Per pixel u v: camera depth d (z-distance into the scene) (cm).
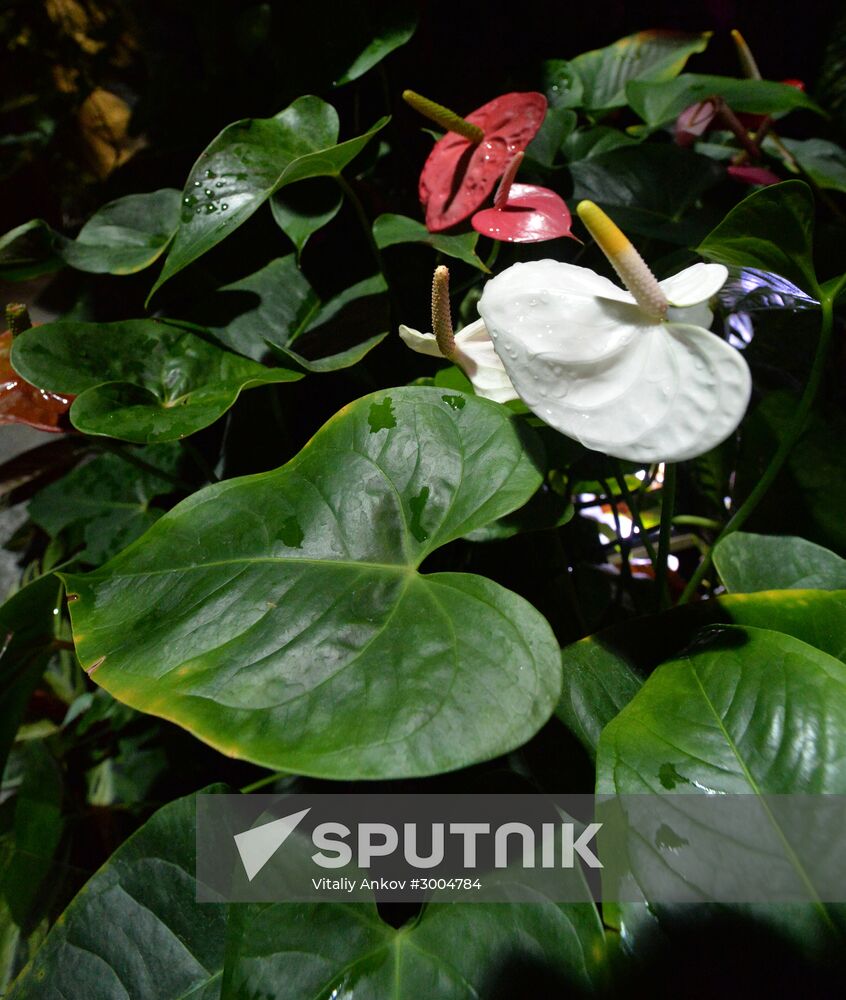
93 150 150
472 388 69
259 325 82
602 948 43
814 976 38
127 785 105
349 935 48
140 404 70
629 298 47
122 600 51
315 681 43
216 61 112
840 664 48
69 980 54
